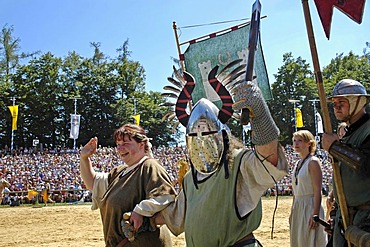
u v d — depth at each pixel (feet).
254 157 10.03
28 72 230.89
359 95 12.01
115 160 133.18
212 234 10.66
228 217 10.57
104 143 236.02
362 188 11.31
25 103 227.81
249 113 9.49
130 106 240.32
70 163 132.26
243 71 11.41
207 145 10.88
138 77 255.50
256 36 10.06
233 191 10.53
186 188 12.18
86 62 244.42
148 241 12.98
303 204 17.30
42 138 232.32
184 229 11.72
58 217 56.59
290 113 247.70
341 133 17.24
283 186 103.19
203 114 11.12
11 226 48.75
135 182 13.47
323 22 11.23
